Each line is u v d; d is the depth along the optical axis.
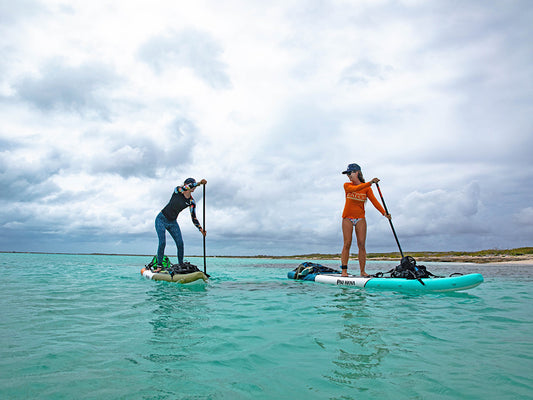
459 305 4.06
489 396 1.53
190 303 4.09
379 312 3.55
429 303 4.19
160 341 2.38
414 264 6.00
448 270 12.52
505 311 3.68
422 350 2.22
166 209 7.13
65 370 1.80
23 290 5.18
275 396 1.52
